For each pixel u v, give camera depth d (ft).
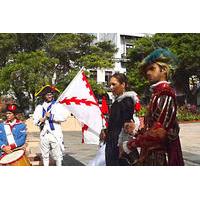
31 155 29.40
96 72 98.37
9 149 22.12
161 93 10.33
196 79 112.88
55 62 76.28
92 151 38.68
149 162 10.46
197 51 95.66
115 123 14.87
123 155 13.94
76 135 63.77
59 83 80.64
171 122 10.19
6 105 23.67
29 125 69.26
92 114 20.47
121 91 15.37
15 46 82.99
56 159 24.39
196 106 107.65
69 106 20.71
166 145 10.49
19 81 75.56
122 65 114.73
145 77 11.23
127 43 119.34
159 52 10.92
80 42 84.17
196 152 35.99
